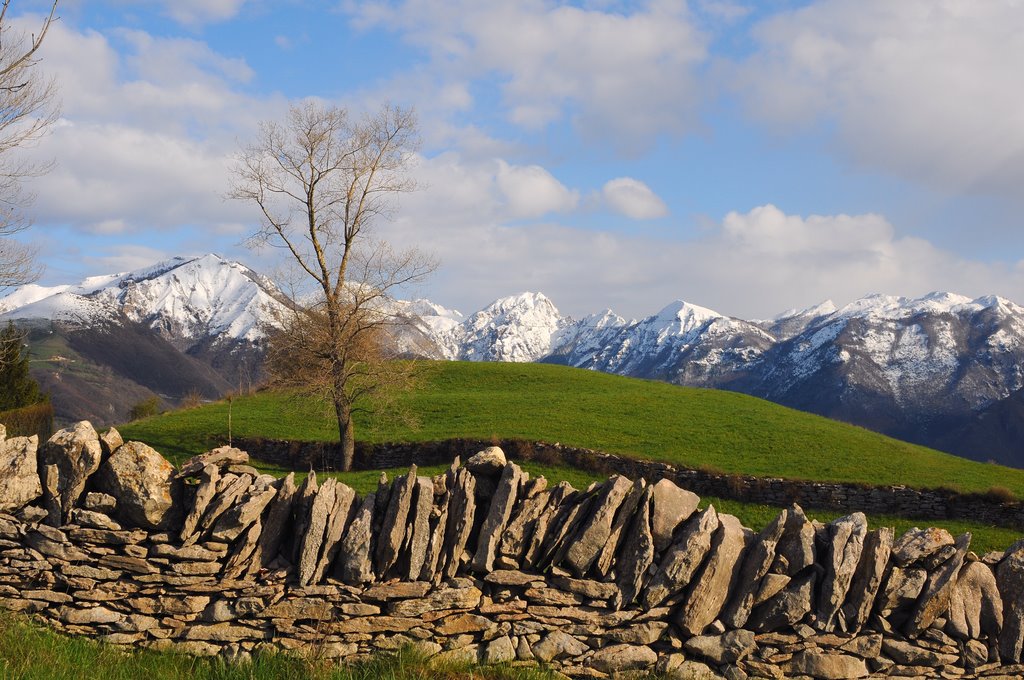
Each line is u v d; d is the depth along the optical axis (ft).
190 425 152.97
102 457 35.55
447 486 36.29
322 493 35.06
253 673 30.76
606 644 34.32
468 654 33.63
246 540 34.19
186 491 35.83
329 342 123.95
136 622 33.27
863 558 35.37
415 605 33.81
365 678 31.32
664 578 34.42
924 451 150.61
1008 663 35.53
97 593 33.71
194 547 33.99
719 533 35.35
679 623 34.50
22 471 34.73
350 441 129.18
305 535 34.30
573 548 34.99
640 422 155.33
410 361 137.28
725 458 130.93
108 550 34.09
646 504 35.53
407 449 132.87
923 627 35.22
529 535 35.53
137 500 33.96
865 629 35.27
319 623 33.17
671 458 126.82
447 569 34.65
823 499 114.52
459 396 183.11
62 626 33.35
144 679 30.14
